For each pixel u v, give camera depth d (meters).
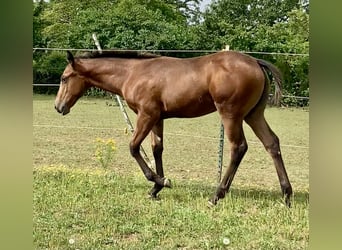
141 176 6.21
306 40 16.17
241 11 23.64
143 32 16.55
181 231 4.26
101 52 5.56
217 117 12.98
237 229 4.25
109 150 6.61
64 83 5.60
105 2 20.81
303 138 9.77
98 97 15.41
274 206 4.88
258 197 5.28
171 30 16.94
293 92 13.30
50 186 5.49
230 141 4.97
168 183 5.18
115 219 4.51
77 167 6.82
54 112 12.35
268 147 5.12
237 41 16.31
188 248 3.88
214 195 5.00
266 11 23.11
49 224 4.33
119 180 5.96
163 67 5.20
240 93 4.81
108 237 4.11
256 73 4.84
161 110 5.24
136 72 5.30
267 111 13.10
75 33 17.25
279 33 16.72
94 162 7.24
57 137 9.21
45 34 18.52
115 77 5.44
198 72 5.03
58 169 6.41
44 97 14.92
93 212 4.73
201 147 8.84
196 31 17.12
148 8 20.80
